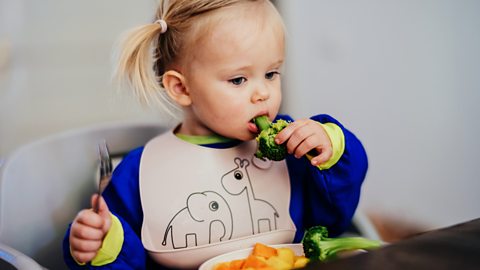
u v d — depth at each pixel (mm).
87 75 1678
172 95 824
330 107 1709
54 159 1014
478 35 1348
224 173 812
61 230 998
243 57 741
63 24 1639
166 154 838
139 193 816
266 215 801
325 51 1685
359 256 424
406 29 1509
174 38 801
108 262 719
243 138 784
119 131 1110
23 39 1607
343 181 782
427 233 465
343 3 1630
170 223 778
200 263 750
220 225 777
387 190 1628
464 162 1427
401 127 1565
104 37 1676
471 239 440
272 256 671
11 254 631
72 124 1679
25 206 921
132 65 827
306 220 881
